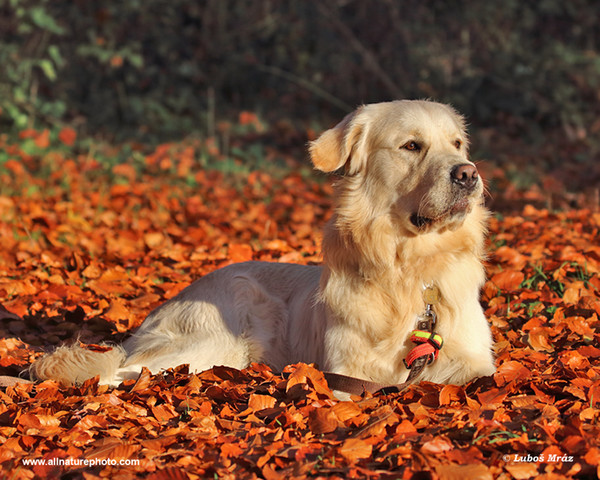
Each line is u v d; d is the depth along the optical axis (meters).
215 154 20.70
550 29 28.75
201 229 12.73
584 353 6.55
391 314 6.25
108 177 17.81
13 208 13.87
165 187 16.98
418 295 6.24
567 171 19.67
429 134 6.29
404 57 27.73
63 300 9.06
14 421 5.47
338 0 28.33
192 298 7.49
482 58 27.41
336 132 6.73
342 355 6.29
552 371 6.18
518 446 4.78
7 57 21.50
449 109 6.89
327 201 16.47
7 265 10.79
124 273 9.89
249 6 28.34
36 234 12.36
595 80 25.80
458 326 6.24
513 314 7.89
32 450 5.08
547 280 9.08
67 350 6.58
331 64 27.41
